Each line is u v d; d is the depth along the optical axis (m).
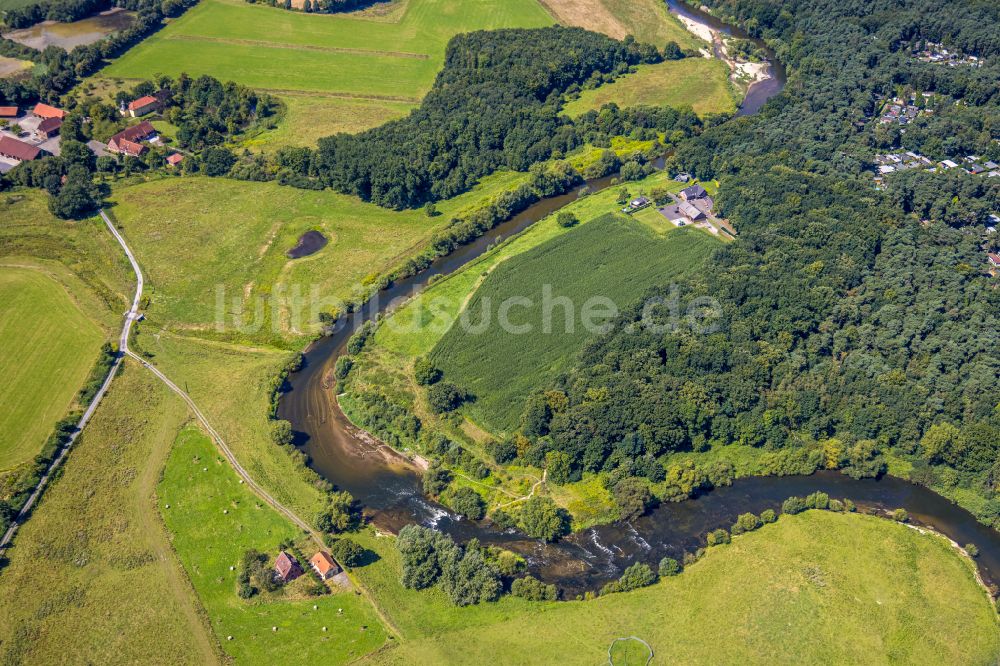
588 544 180.88
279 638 157.12
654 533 183.62
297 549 175.00
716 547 179.00
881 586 169.88
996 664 155.25
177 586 166.38
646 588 169.62
